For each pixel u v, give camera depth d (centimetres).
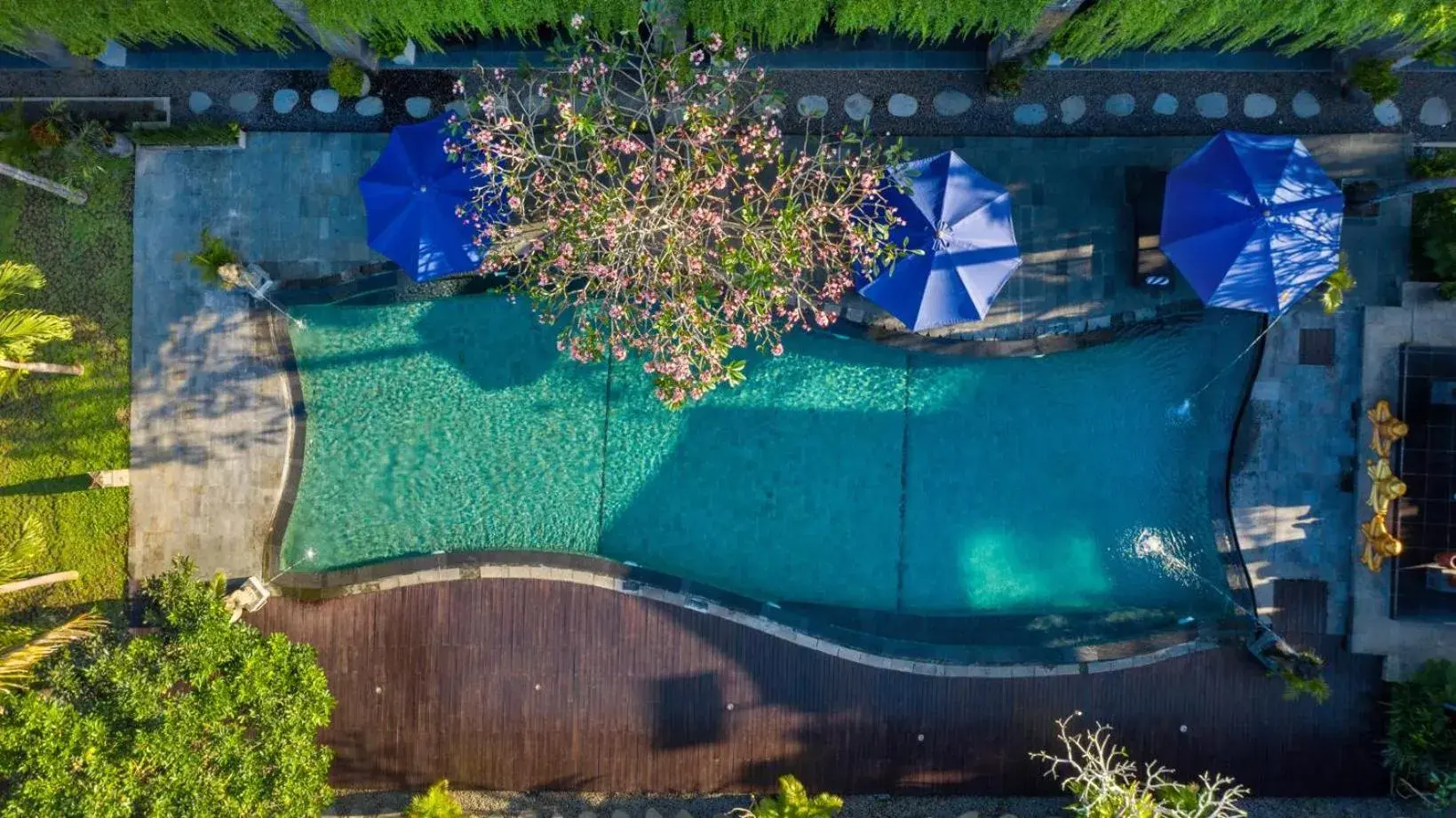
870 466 1817
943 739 1788
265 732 1505
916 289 1570
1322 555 1764
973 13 1544
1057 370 1794
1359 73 1697
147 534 1802
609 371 1819
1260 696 1773
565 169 1605
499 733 1805
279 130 1806
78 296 1800
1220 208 1535
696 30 1656
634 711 1802
